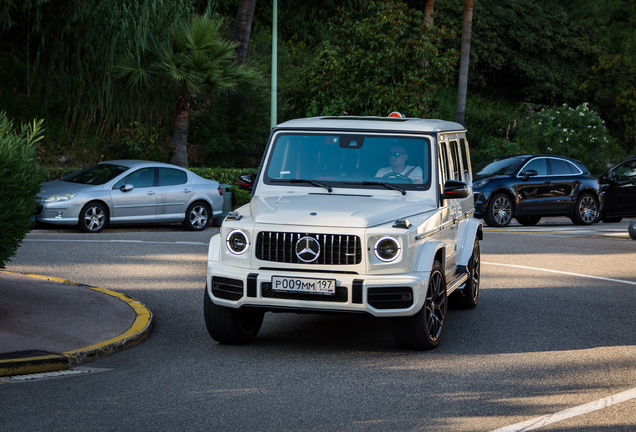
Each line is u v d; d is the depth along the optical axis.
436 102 27.34
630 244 17.17
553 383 6.10
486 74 45.25
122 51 22.33
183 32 22.80
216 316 7.17
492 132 38.44
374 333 8.08
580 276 12.31
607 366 6.70
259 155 28.98
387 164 7.82
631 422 5.09
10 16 21.56
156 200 18.08
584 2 48.66
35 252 13.23
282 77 32.50
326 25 37.88
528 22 44.19
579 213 22.88
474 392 5.81
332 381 6.09
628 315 9.17
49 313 7.86
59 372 6.29
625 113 45.62
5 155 7.32
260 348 7.30
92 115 24.42
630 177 24.53
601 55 45.41
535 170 22.00
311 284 6.66
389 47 25.97
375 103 25.42
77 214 16.75
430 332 7.24
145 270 11.81
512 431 4.87
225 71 23.06
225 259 7.05
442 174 7.96
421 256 6.98
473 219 9.66
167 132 27.97
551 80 44.31
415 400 5.57
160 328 8.11
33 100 24.28
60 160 23.92
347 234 6.70
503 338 7.88
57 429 4.82
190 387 5.86
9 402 5.40
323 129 8.04
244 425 4.95
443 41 41.44
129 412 5.20
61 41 21.66
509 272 12.70
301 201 7.28
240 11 26.97
